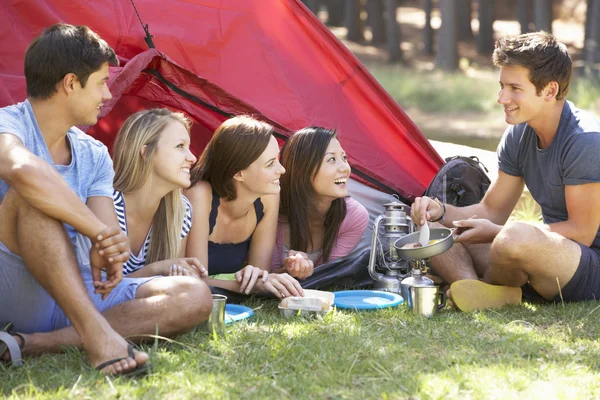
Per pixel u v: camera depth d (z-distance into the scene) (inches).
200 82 153.7
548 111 135.0
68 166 107.4
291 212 146.4
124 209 118.3
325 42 171.5
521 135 144.4
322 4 1182.9
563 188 137.3
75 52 101.0
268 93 166.7
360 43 965.2
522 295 141.3
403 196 173.0
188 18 162.2
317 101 170.6
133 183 118.4
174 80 152.1
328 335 112.5
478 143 482.9
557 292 134.8
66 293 93.7
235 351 103.6
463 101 679.7
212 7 165.2
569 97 633.6
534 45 131.6
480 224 136.9
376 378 93.5
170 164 117.8
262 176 134.0
